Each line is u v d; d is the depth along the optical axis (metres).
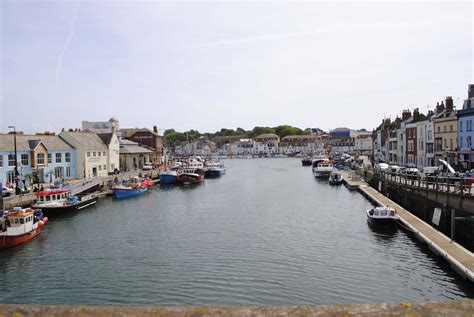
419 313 5.09
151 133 120.44
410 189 41.09
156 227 37.28
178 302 20.41
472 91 56.66
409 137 78.88
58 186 50.72
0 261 27.27
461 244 28.44
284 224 37.91
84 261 27.05
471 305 5.17
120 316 5.21
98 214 44.38
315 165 123.12
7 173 54.34
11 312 5.30
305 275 23.73
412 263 25.27
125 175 75.81
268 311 5.16
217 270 24.78
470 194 27.61
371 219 36.91
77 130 84.88
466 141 55.03
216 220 40.41
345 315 5.09
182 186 76.69
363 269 24.56
